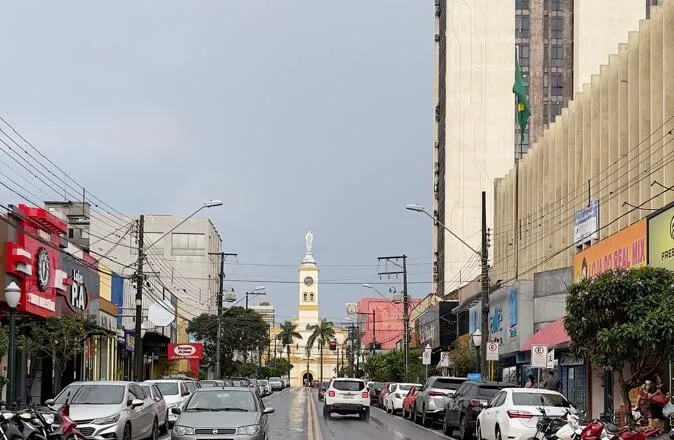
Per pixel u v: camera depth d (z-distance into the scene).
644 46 37.41
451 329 73.62
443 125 98.31
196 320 88.25
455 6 97.69
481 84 96.69
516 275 57.81
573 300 23.00
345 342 158.62
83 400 22.56
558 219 48.94
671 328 20.83
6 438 16.81
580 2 95.94
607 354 21.73
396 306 136.00
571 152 47.31
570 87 100.06
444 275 94.19
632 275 22.28
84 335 38.50
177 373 69.94
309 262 173.75
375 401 63.69
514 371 50.22
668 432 19.00
